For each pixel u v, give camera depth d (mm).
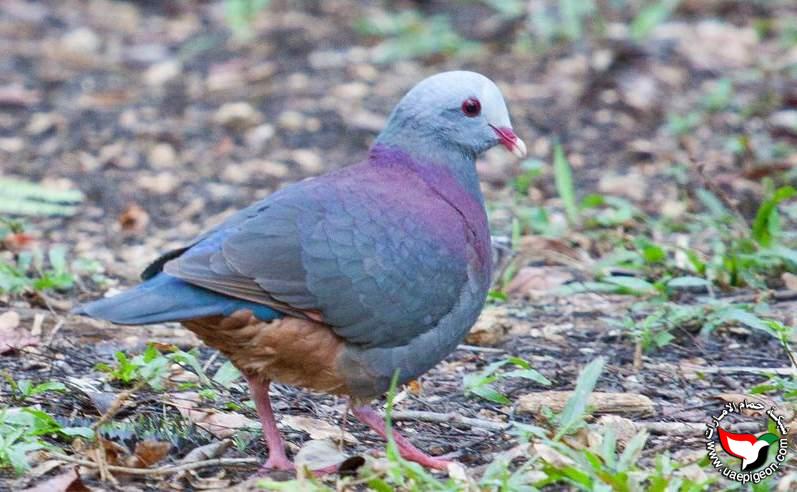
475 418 9273
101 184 15375
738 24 20250
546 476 7637
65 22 21703
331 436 8820
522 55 19547
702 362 10305
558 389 9773
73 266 12453
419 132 8820
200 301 7652
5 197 14141
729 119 16812
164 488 7945
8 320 10797
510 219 13789
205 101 18141
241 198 15023
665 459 7660
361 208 8156
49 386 9078
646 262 12109
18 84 18625
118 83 18891
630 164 15727
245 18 21406
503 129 8992
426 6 22078
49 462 8078
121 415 8953
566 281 12078
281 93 18297
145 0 22969
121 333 10867
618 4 21062
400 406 9516
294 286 7801
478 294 8609
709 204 13031
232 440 8664
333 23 21422
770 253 11641
